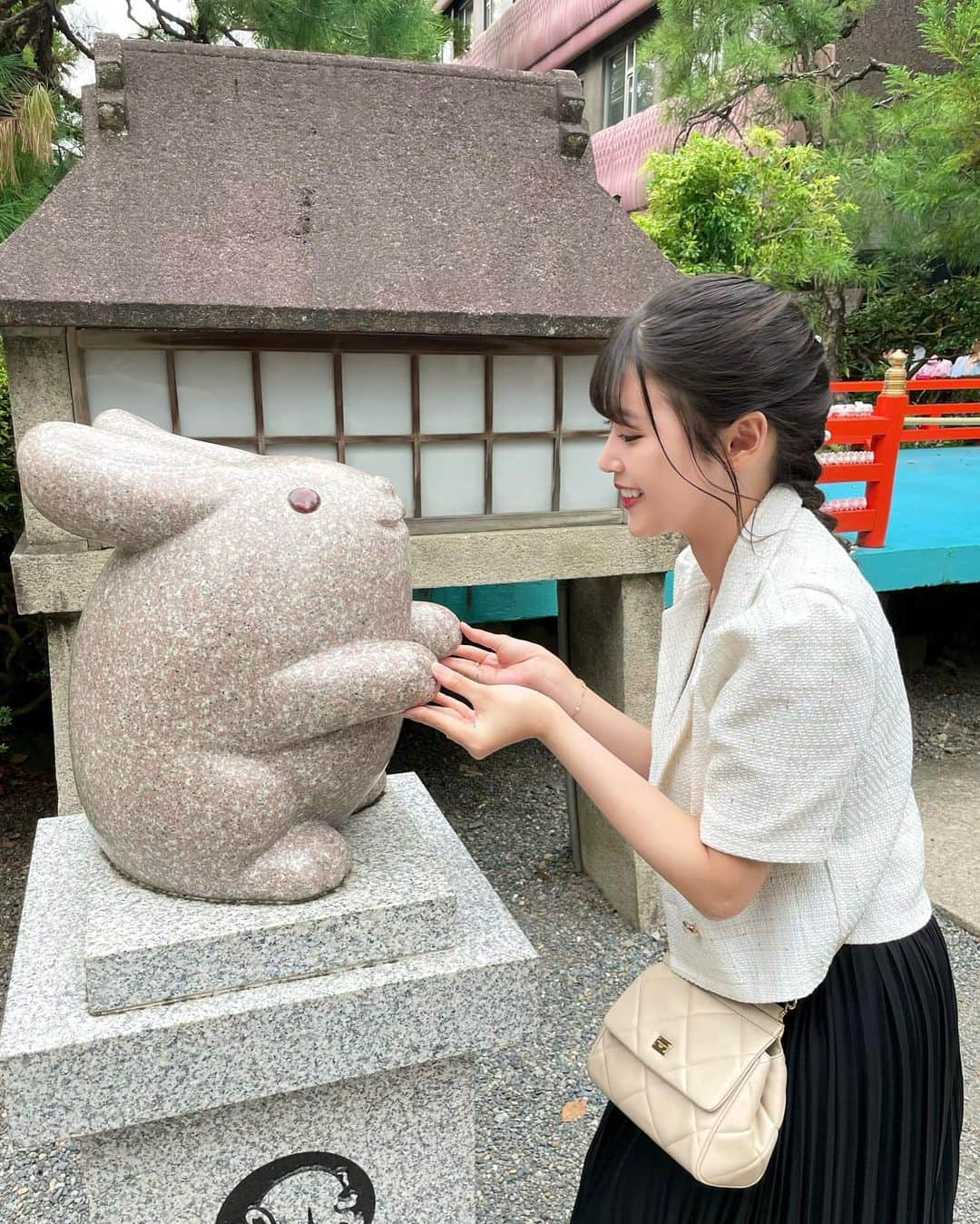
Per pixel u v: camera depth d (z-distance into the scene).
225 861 1.22
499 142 2.45
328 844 1.28
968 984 2.54
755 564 1.04
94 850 1.45
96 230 2.02
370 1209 1.36
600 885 3.01
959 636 5.52
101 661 1.21
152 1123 1.22
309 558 1.17
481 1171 1.91
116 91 2.16
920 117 5.40
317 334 2.19
